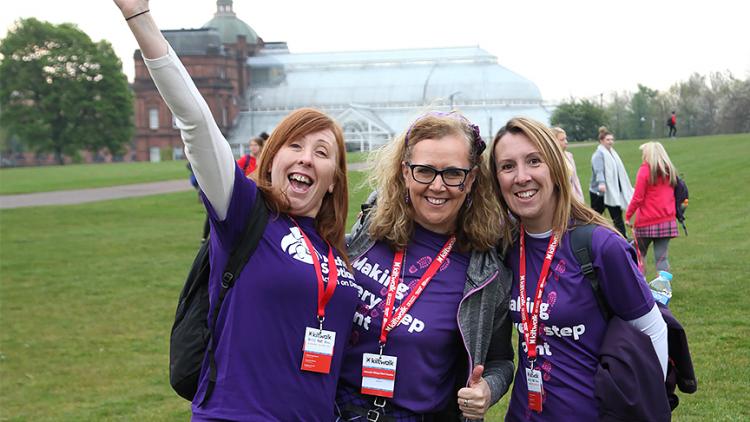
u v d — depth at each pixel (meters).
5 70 103.38
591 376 3.71
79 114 104.69
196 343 3.61
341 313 3.61
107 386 8.23
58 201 35.59
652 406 3.57
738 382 6.95
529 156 3.79
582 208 3.89
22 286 14.36
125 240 21.34
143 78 122.50
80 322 11.30
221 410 3.37
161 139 122.19
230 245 3.49
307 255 3.56
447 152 3.73
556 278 3.79
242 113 134.00
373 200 4.19
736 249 14.47
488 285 3.84
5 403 7.70
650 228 10.99
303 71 139.88
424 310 3.78
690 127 110.62
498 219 3.91
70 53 103.50
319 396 3.50
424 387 3.75
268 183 3.72
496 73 133.75
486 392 3.69
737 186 27.41
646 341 3.66
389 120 132.62
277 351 3.42
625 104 115.81
